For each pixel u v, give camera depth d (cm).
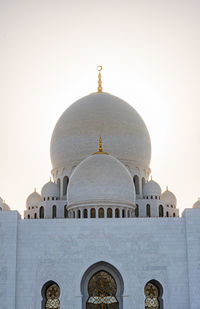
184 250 13075
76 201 14725
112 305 12988
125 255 13025
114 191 14675
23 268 12925
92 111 17375
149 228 13212
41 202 16800
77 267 12938
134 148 17275
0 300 12594
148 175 17800
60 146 17450
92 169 14850
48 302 12988
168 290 12825
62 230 13175
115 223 13238
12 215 13175
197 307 12644
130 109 17925
